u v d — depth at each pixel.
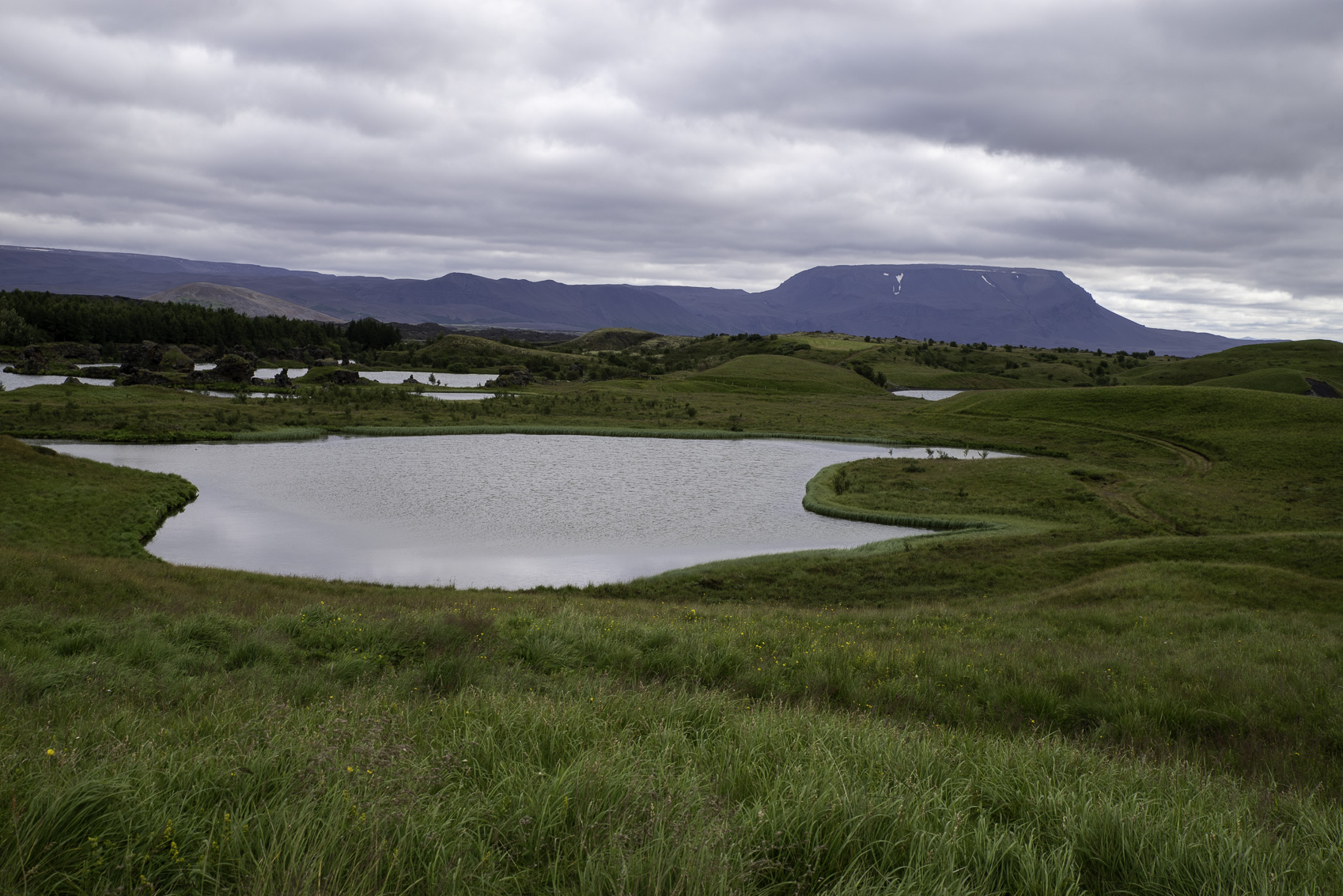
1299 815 5.75
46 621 13.84
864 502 58.75
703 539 47.84
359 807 4.32
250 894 3.48
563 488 63.50
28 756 4.82
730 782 5.45
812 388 183.50
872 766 6.03
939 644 16.23
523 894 3.90
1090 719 10.82
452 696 9.02
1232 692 11.84
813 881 4.11
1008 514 55.06
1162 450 84.06
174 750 5.30
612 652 13.03
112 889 3.44
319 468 69.62
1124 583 30.33
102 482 52.25
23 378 162.00
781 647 14.62
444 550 43.09
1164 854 4.55
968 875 4.29
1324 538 38.97
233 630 14.15
